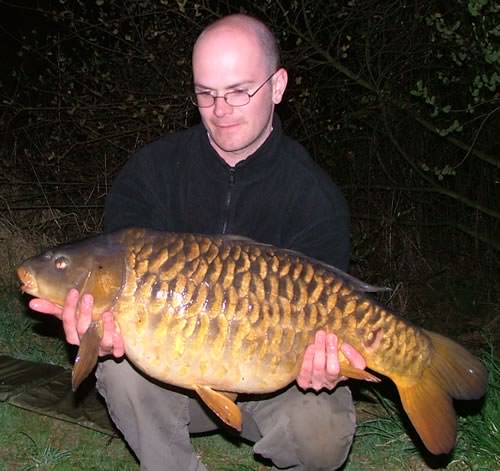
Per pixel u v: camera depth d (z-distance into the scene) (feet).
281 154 3.79
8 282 7.16
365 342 3.26
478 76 5.93
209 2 7.51
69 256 3.22
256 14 7.68
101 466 4.36
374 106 7.36
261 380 3.21
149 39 7.74
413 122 7.85
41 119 8.13
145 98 7.55
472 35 6.15
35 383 5.16
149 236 3.21
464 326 7.29
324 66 7.50
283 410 3.64
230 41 3.54
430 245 8.20
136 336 3.15
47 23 10.02
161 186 3.82
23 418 4.78
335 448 3.67
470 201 7.02
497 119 7.74
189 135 3.87
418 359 3.35
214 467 4.48
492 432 4.51
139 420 3.58
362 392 5.38
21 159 8.62
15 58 10.41
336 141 7.70
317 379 3.27
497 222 8.05
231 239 3.23
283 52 7.23
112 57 7.97
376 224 7.92
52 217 8.00
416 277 7.91
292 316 3.17
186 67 7.59
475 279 7.95
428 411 3.38
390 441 4.75
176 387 3.55
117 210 3.78
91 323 3.17
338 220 3.76
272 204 3.77
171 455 3.64
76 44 9.18
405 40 7.32
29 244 7.61
